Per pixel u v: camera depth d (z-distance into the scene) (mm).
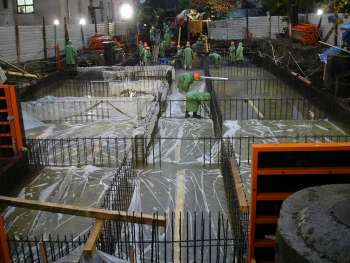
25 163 10523
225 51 35406
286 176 4766
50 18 29266
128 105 15273
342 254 2879
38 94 20094
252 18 37875
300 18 33594
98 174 10375
